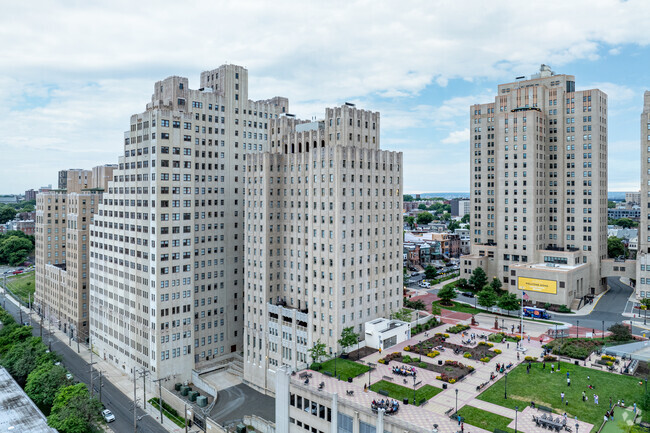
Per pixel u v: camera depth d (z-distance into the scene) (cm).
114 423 11088
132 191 13638
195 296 13975
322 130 12875
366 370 10438
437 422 7994
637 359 10969
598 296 19150
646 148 17075
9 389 12025
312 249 12306
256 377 13338
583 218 19475
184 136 13212
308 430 9544
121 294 14312
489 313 16788
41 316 19612
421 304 16100
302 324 12469
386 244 13275
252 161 13612
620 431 7706
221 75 15150
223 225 14788
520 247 19938
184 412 11450
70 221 18325
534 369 10456
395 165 13600
